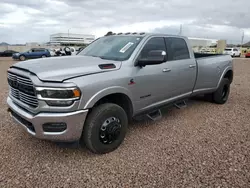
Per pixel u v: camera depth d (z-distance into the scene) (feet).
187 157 10.23
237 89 26.50
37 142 11.59
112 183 8.41
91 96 9.37
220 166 9.48
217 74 17.93
